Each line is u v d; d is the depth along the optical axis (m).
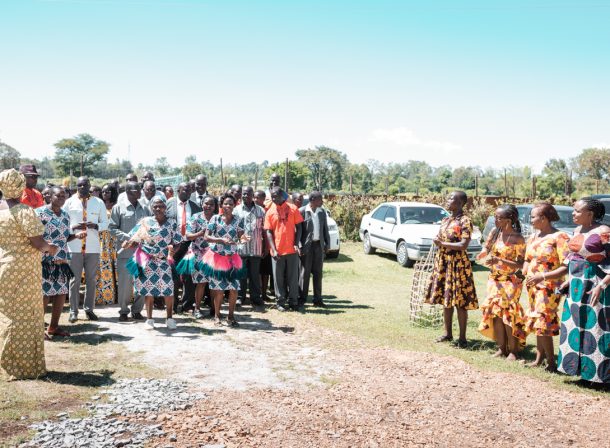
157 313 8.48
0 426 3.94
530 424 4.45
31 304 5.01
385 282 12.32
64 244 6.59
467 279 6.77
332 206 21.36
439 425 4.38
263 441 3.96
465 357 6.39
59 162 117.12
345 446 3.93
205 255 7.73
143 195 9.28
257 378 5.48
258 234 9.23
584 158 88.06
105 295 9.16
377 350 6.64
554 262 5.73
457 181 111.94
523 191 59.88
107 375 5.31
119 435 3.90
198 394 4.88
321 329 7.73
